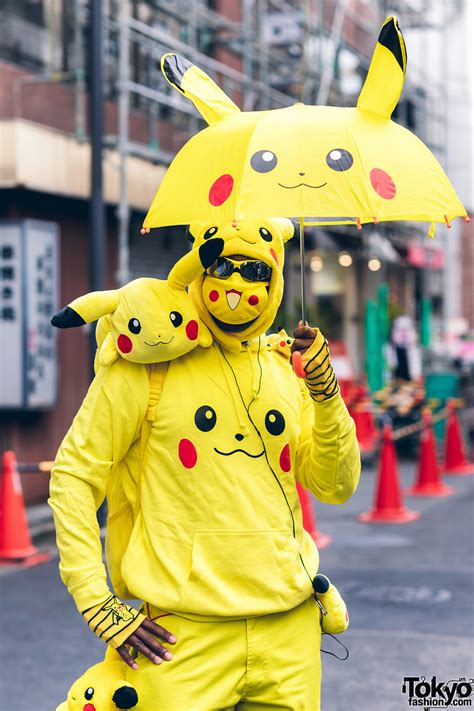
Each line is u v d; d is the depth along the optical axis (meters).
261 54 17.03
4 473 9.45
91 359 10.38
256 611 3.20
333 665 6.39
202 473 3.24
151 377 3.29
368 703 5.73
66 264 12.98
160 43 13.77
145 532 3.29
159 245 15.27
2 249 11.76
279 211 3.03
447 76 31.42
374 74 3.29
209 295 3.31
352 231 20.64
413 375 20.44
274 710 3.32
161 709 3.16
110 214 13.64
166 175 3.37
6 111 11.87
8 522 9.34
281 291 3.43
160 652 3.15
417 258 26.80
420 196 3.21
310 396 3.37
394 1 24.98
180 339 3.22
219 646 3.22
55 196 12.61
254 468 3.31
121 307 3.22
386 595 8.12
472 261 40.34
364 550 9.91
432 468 13.51
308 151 3.13
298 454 3.51
